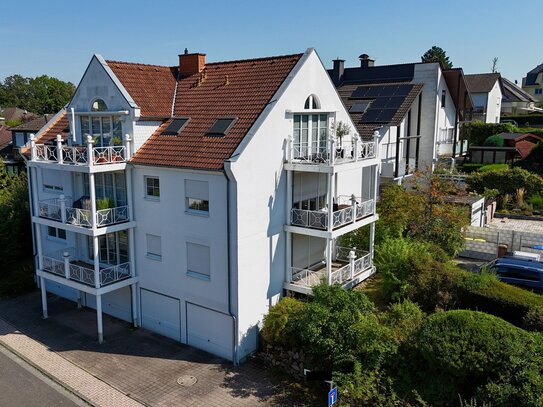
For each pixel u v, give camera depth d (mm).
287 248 20172
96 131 21797
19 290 25984
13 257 28391
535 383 13078
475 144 47062
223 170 17188
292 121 19719
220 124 19500
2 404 16328
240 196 17547
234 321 18266
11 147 48156
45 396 16781
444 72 36219
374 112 31766
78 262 23109
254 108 19453
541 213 34406
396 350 15570
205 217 18422
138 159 19906
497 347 14102
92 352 19656
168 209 19562
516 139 43250
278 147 19156
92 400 16484
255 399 16312
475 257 26844
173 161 18875
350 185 24984
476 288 18562
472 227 27875
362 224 21328
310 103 20844
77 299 24328
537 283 20672
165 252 20078
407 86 33250
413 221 24734
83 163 19484
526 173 36344
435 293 19125
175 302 20188
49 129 24875
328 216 18984
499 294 18000
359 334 16047
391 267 20297
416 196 24781
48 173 24016
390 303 19719
